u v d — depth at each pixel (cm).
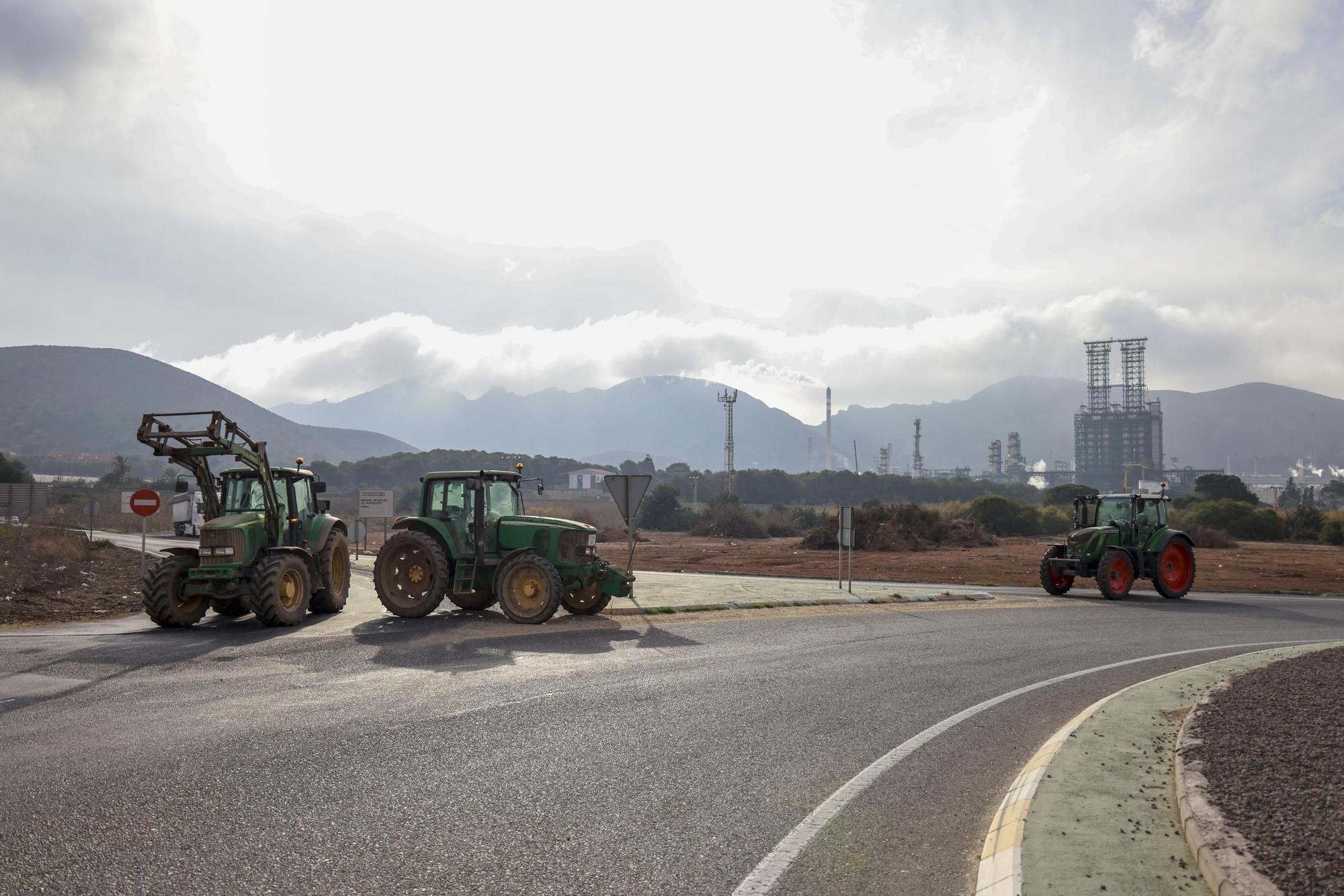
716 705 819
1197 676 915
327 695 847
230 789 549
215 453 1412
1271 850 383
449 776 581
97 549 3288
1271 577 2859
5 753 633
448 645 1180
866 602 1794
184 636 1283
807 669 1020
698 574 2633
